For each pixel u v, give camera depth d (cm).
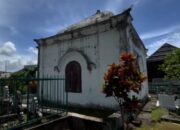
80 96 941
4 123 504
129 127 600
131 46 877
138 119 686
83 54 948
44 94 938
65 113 638
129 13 793
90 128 570
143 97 1145
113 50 836
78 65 977
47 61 1150
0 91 512
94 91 888
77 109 879
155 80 1862
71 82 995
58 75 1073
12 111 541
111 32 853
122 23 809
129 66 527
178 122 660
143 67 1348
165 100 904
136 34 1036
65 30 1210
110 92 534
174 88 1029
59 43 1089
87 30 941
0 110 536
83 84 938
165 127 610
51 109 667
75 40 1003
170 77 1062
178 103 841
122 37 806
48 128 525
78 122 603
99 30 897
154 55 2123
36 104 653
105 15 1062
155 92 1636
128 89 516
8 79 460
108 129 534
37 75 1193
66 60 1041
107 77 541
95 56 903
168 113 789
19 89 567
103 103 845
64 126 588
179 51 1072
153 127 610
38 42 1201
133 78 521
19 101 569
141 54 1279
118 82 518
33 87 736
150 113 805
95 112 798
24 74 1770
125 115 607
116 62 817
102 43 881
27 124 489
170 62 1078
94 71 899
